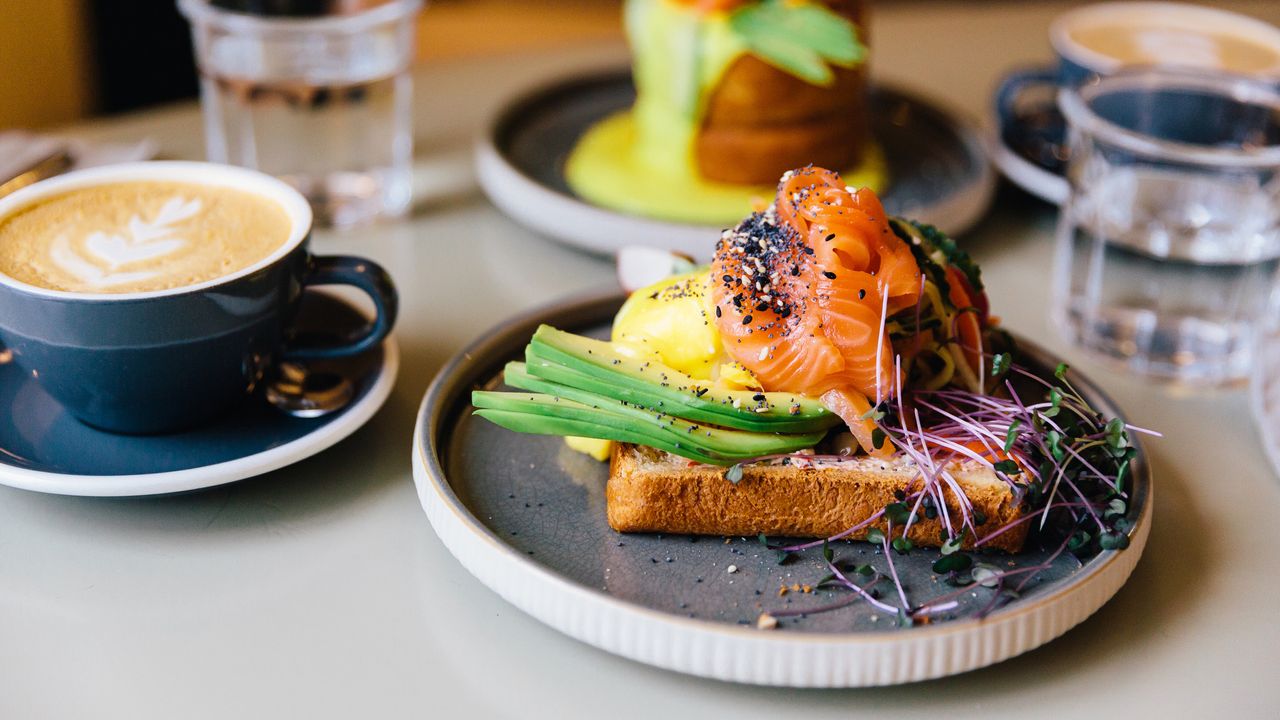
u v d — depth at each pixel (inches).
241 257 22.5
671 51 29.4
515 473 22.7
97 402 22.0
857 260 21.4
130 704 19.7
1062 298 27.6
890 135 33.1
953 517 21.4
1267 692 20.3
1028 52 41.9
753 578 20.9
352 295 27.4
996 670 20.5
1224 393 25.7
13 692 19.7
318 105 29.6
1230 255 26.7
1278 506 23.3
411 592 21.4
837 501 21.5
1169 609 21.5
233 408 23.1
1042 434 21.8
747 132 29.8
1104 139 26.2
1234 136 27.6
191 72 47.4
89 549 21.7
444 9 66.5
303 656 20.4
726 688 20.3
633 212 29.4
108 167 23.9
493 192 30.0
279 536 22.1
